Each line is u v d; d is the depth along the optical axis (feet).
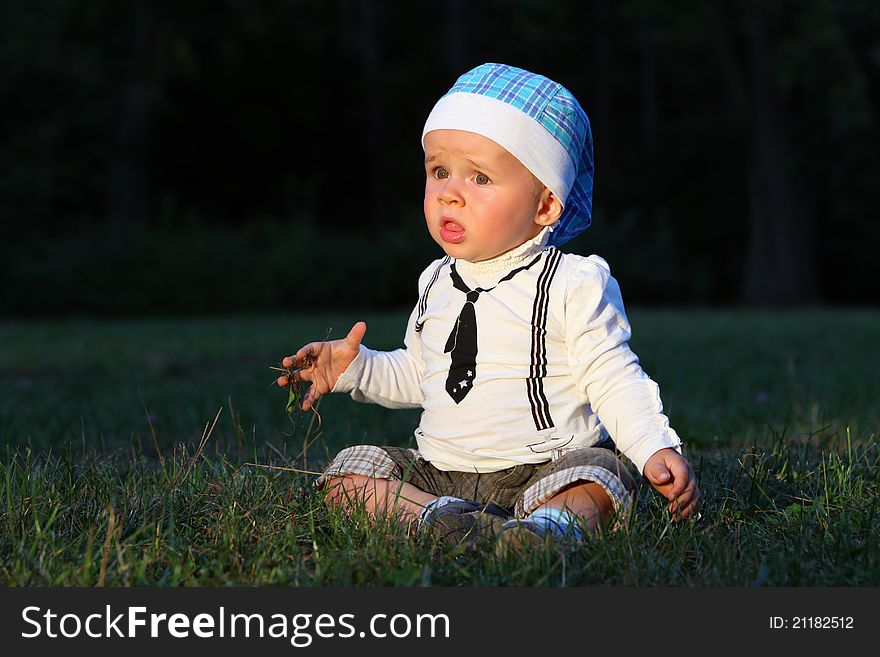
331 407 18.88
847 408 19.76
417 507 9.47
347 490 9.95
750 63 82.53
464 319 9.91
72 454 13.82
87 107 82.69
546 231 10.06
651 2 81.66
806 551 9.02
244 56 82.89
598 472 9.07
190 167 87.35
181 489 10.55
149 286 70.33
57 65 80.64
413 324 10.58
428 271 10.71
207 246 72.69
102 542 9.08
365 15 94.63
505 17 106.01
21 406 19.98
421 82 89.86
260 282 71.87
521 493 9.54
